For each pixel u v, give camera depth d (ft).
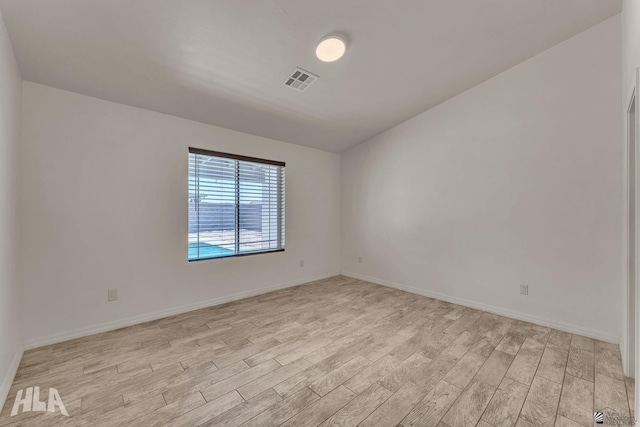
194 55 7.36
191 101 9.29
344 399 5.51
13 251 6.51
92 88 8.07
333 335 8.32
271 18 6.48
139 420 4.95
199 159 10.80
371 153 14.47
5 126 5.80
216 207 11.28
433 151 11.89
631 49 5.88
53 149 7.79
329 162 15.62
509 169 9.75
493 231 10.17
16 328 6.74
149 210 9.43
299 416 5.05
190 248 10.57
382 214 14.01
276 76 8.63
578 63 8.34
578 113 8.37
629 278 6.28
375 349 7.48
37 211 7.55
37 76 7.36
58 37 6.28
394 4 6.59
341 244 16.28
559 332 8.52
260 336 8.25
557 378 6.15
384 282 13.97
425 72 9.41
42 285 7.63
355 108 11.25
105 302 8.61
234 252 11.84
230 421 4.93
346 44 7.56
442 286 11.66
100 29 6.21
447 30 7.64
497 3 6.97
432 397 5.56
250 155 12.19
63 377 6.20
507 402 5.41
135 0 5.64
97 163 8.48
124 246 8.95
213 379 6.15
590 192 8.20
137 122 9.23
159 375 6.29
